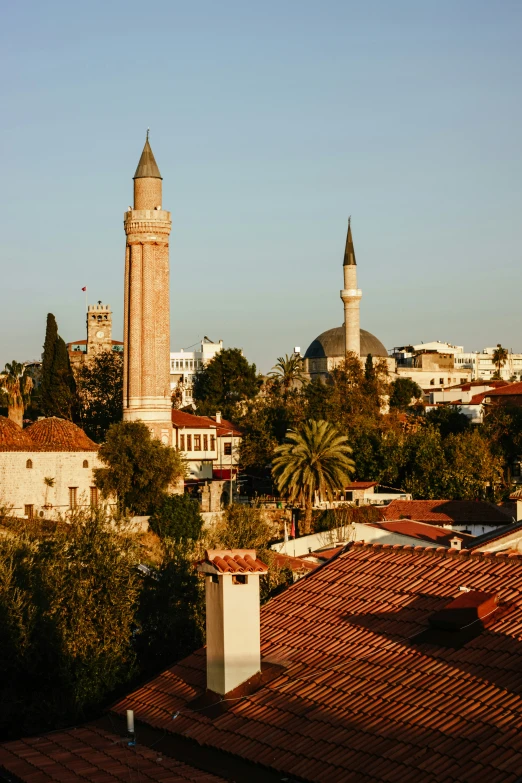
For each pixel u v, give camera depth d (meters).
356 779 19.19
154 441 104.38
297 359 177.75
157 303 122.44
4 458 94.88
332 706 21.89
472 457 127.06
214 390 184.88
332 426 129.38
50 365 149.38
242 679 23.72
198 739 22.34
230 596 23.86
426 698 21.08
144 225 122.12
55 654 32.19
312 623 25.80
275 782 20.19
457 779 18.20
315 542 88.00
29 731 30.70
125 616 33.94
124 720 24.84
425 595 25.41
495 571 25.59
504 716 19.61
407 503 109.44
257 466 133.38
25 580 34.69
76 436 101.44
